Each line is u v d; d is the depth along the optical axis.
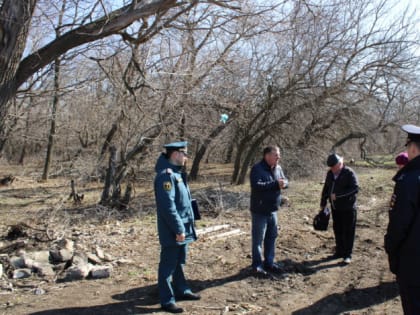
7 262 6.16
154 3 6.73
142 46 10.74
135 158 12.84
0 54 6.11
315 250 7.46
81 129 18.50
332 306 5.11
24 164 32.22
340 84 16.89
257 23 10.35
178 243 4.82
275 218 6.27
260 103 17.75
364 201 12.78
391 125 21.06
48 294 5.34
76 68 10.91
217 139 17.25
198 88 12.95
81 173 14.39
